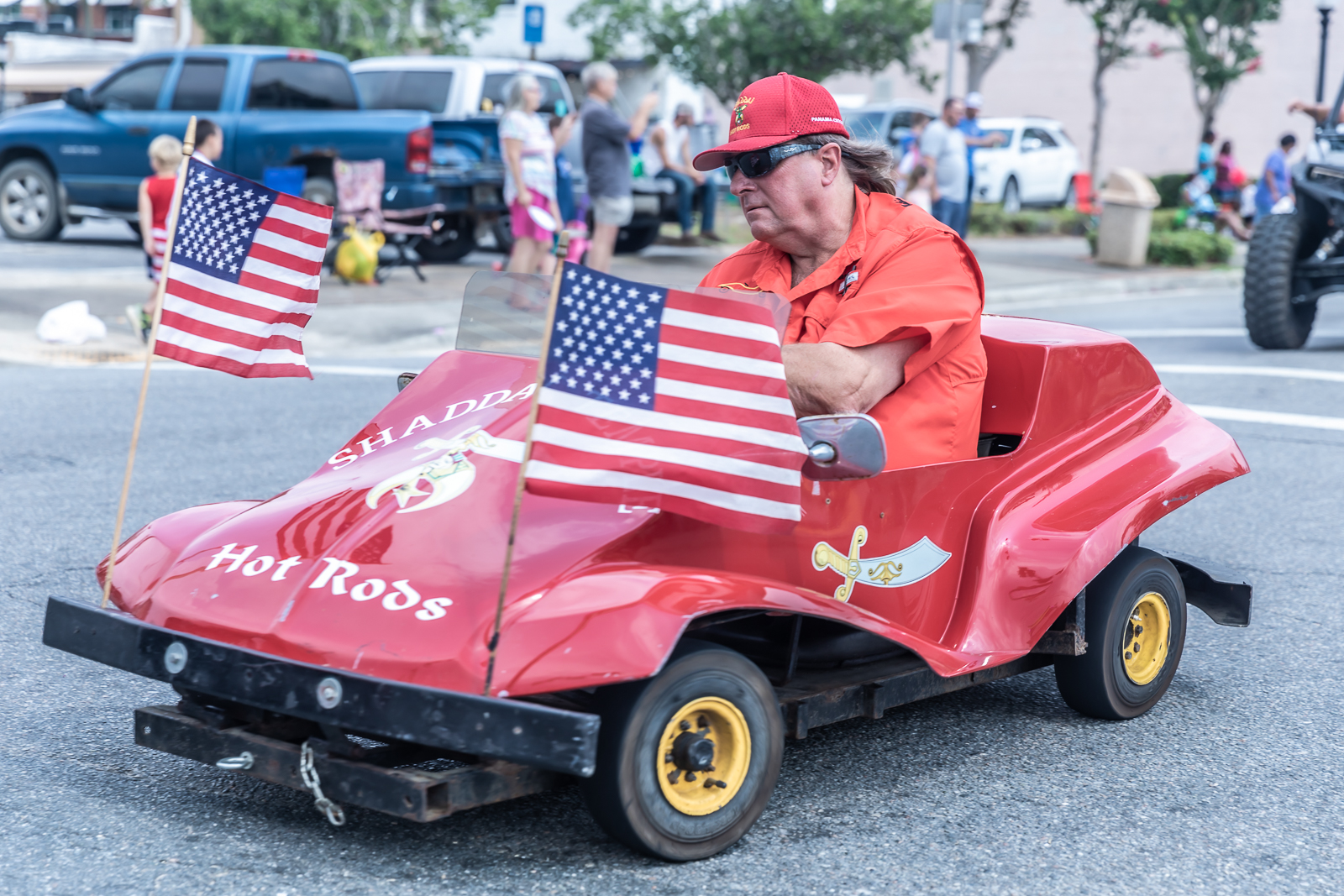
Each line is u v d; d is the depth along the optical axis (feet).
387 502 10.12
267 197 11.10
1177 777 11.51
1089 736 12.51
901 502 11.09
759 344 8.98
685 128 56.08
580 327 8.70
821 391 10.68
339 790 9.11
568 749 8.32
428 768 10.51
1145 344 38.17
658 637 8.70
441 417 11.15
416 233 45.44
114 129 50.29
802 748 12.00
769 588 9.49
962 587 11.57
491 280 11.55
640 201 51.60
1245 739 12.48
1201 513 21.07
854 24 81.15
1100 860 9.84
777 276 11.94
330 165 47.73
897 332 10.82
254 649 9.32
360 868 9.39
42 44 117.50
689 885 9.21
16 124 52.34
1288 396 29.71
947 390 11.48
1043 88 117.70
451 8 100.17
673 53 83.92
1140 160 114.62
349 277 44.04
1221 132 111.55
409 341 37.17
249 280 11.18
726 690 9.41
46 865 9.35
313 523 10.19
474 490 9.98
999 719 12.95
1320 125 37.70
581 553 9.35
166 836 9.88
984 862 9.75
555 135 44.34
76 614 10.05
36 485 20.66
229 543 10.30
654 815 9.18
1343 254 37.40
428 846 9.73
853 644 11.22
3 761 11.25
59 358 33.45
